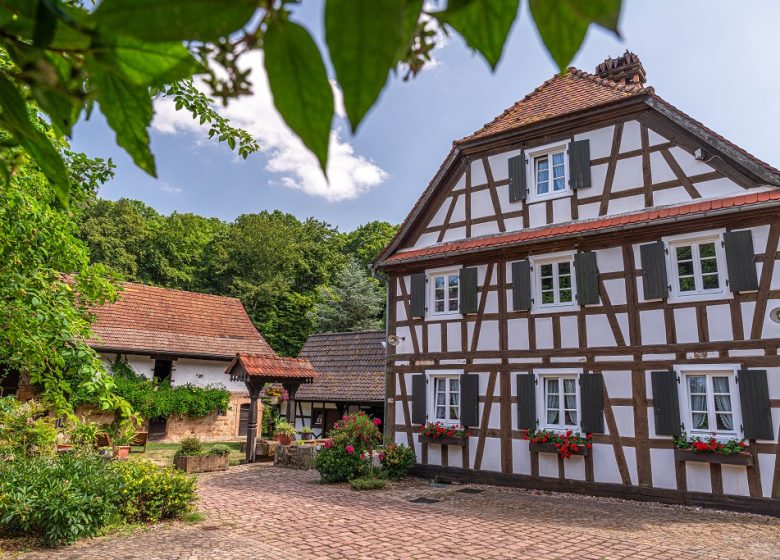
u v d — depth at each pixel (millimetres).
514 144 12570
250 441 15109
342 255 43094
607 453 10195
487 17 587
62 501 6871
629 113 11117
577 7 438
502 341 11805
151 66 666
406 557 6629
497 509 9219
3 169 961
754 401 8891
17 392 14820
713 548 6902
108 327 19625
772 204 8977
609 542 7180
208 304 24250
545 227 11789
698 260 9875
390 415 13211
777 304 9008
